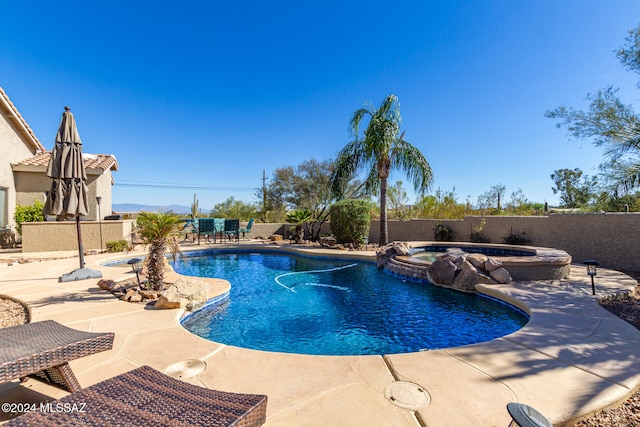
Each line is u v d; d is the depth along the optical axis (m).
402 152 12.66
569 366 2.88
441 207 15.76
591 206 9.89
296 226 16.31
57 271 7.76
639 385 2.56
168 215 5.98
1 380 1.75
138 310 4.80
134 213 20.06
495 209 15.09
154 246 5.92
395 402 2.32
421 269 7.88
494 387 2.52
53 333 2.43
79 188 6.76
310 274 8.85
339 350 4.12
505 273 6.50
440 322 5.11
